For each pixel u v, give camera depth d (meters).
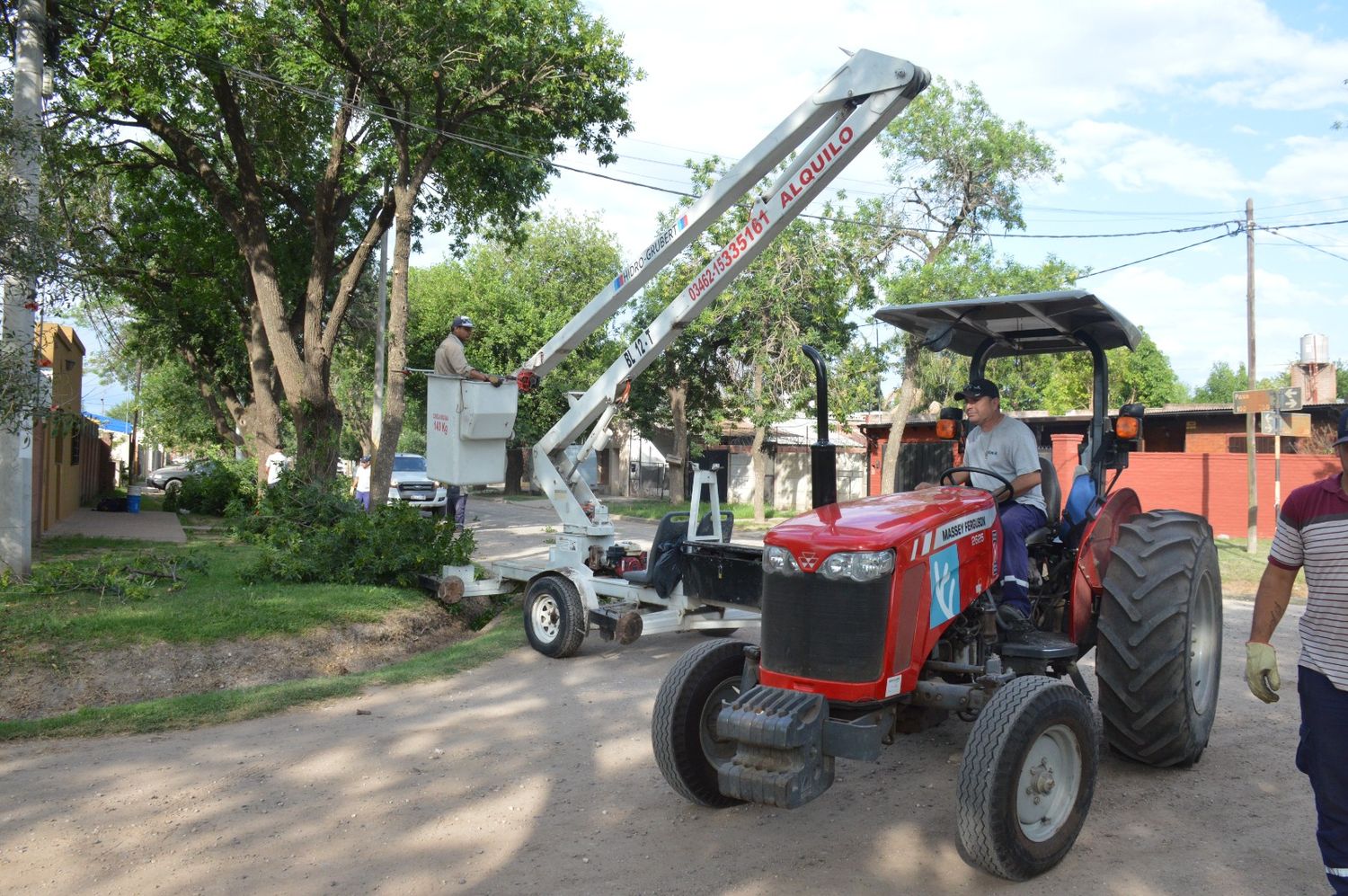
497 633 9.84
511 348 38.50
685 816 4.89
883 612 4.15
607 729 6.52
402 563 10.85
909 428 30.05
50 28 12.81
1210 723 5.38
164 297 24.16
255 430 21.72
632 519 28.42
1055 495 5.66
